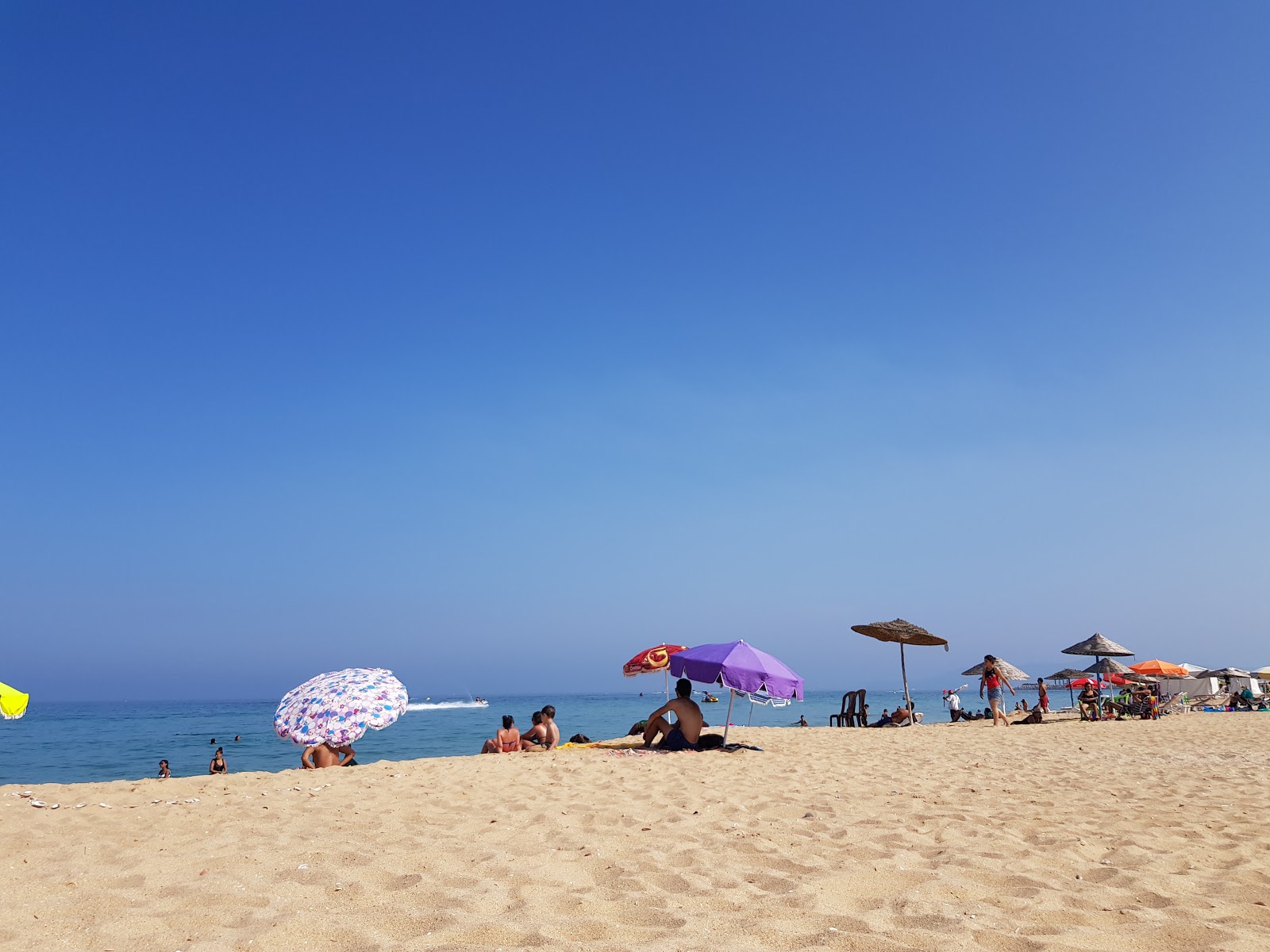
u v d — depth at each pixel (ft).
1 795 21.99
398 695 36.19
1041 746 41.52
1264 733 49.93
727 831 17.37
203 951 9.71
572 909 11.60
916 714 70.59
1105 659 75.05
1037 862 14.64
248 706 435.12
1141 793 23.90
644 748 39.24
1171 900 12.28
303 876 13.15
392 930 10.53
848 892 12.70
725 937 10.40
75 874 13.26
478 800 21.65
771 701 38.68
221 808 20.11
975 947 10.04
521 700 588.09
